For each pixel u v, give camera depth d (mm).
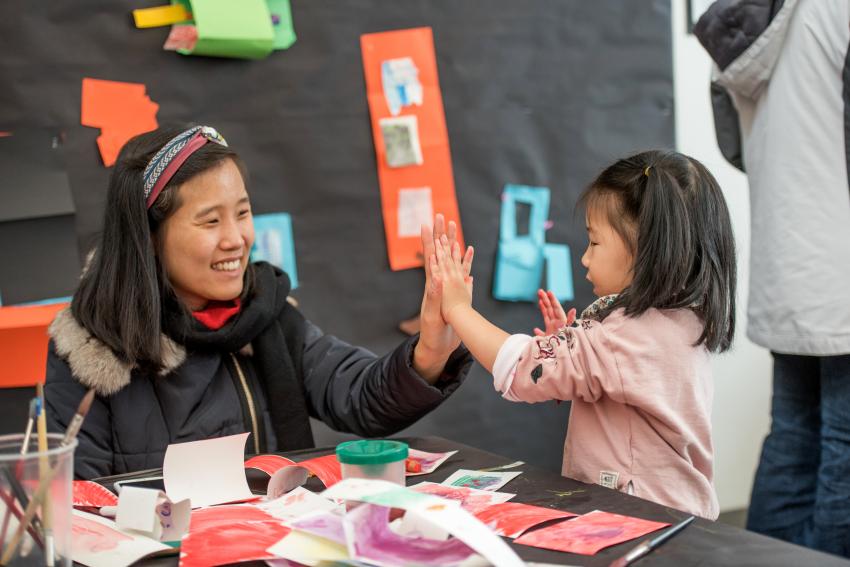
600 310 1259
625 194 1260
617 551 833
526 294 2518
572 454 1243
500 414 2508
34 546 799
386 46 2342
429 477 1162
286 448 1505
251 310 1484
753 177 1985
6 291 2016
